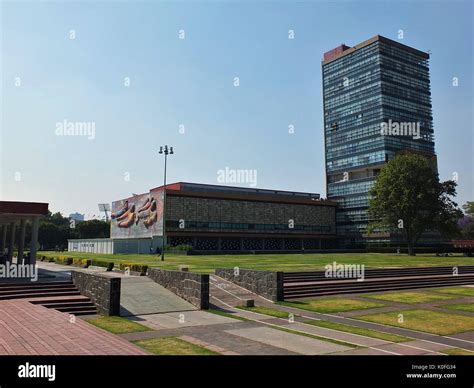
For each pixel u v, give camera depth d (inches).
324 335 525.7
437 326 593.3
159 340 482.3
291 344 470.0
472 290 1045.2
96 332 459.5
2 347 387.5
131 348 401.4
